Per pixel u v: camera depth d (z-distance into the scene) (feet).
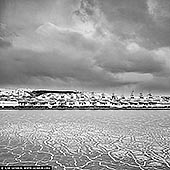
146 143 20.27
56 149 17.80
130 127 29.40
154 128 28.63
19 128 27.76
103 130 26.94
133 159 15.34
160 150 17.84
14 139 21.40
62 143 20.01
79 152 16.98
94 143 20.15
